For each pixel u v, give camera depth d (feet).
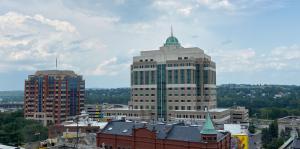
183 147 344.28
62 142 426.51
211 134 332.80
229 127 568.82
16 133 552.00
